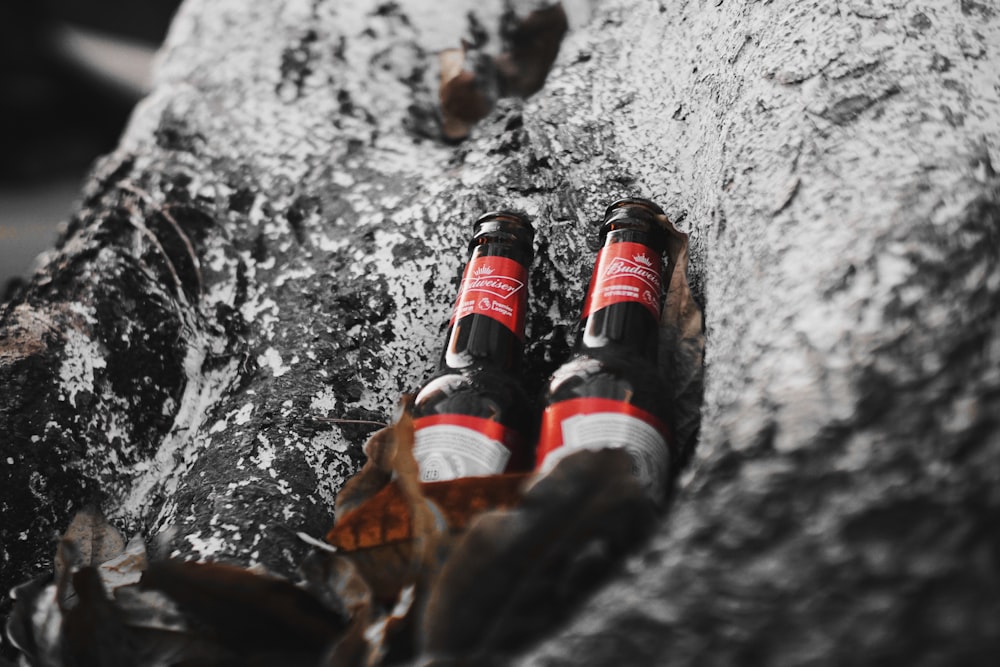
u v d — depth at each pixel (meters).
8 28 2.89
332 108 0.91
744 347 0.62
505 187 0.82
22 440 0.80
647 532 0.59
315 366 0.80
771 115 0.69
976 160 0.64
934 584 0.52
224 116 0.91
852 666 0.51
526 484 0.62
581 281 0.79
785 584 0.53
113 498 0.82
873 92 0.67
